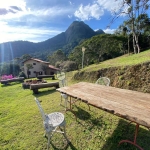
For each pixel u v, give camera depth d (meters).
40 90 5.56
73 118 2.76
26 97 4.71
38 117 2.98
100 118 2.64
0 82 8.81
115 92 2.20
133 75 3.95
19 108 3.64
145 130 2.11
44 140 2.16
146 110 1.44
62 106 3.46
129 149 1.76
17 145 2.11
